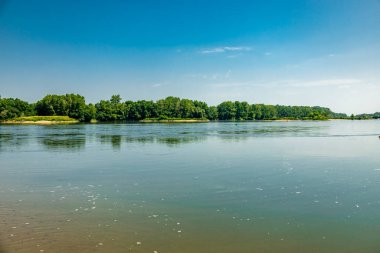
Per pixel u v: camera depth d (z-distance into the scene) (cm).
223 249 1145
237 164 2788
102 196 1784
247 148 4006
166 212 1513
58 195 1806
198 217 1449
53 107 17425
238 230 1305
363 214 1484
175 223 1377
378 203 1642
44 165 2770
